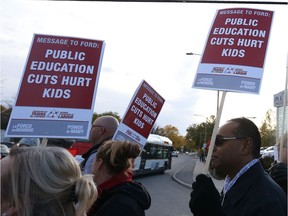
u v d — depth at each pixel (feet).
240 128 9.04
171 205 48.78
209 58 13.61
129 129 19.60
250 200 8.21
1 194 5.71
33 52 14.25
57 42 14.40
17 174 5.67
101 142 14.16
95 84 14.32
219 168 9.29
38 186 5.65
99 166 9.71
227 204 8.75
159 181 87.71
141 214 9.16
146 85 20.10
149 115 20.17
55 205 5.72
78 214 5.84
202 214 7.70
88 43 14.55
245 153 9.01
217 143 9.23
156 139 103.81
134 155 9.82
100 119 14.78
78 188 5.90
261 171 8.82
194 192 7.88
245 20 13.67
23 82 13.99
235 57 13.26
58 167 5.86
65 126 13.89
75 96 14.14
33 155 5.84
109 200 9.16
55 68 14.21
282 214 7.77
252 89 12.87
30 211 5.57
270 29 13.44
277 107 19.69
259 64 13.08
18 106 13.79
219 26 13.94
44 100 13.96
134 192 9.41
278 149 14.38
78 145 47.98
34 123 13.78
